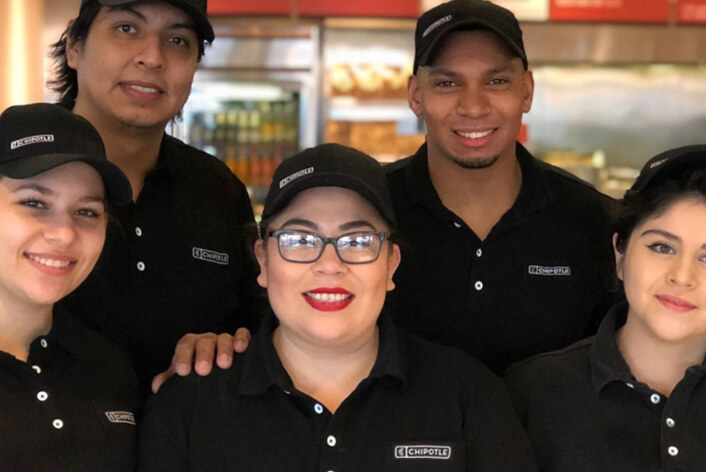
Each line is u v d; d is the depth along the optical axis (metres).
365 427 1.70
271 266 1.73
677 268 1.73
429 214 2.32
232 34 4.58
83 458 1.62
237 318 2.35
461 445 1.70
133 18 2.13
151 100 2.17
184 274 2.21
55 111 1.69
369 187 1.70
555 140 4.91
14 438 1.55
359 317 1.71
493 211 2.34
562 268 2.31
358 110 4.70
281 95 4.76
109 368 1.81
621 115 4.88
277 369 1.73
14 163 1.60
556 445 1.82
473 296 2.26
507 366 2.27
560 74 4.86
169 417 1.74
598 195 2.41
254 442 1.69
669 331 1.75
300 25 4.59
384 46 4.68
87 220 1.68
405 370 1.75
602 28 4.72
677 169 1.77
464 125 2.23
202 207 2.32
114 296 2.10
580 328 2.30
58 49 2.31
